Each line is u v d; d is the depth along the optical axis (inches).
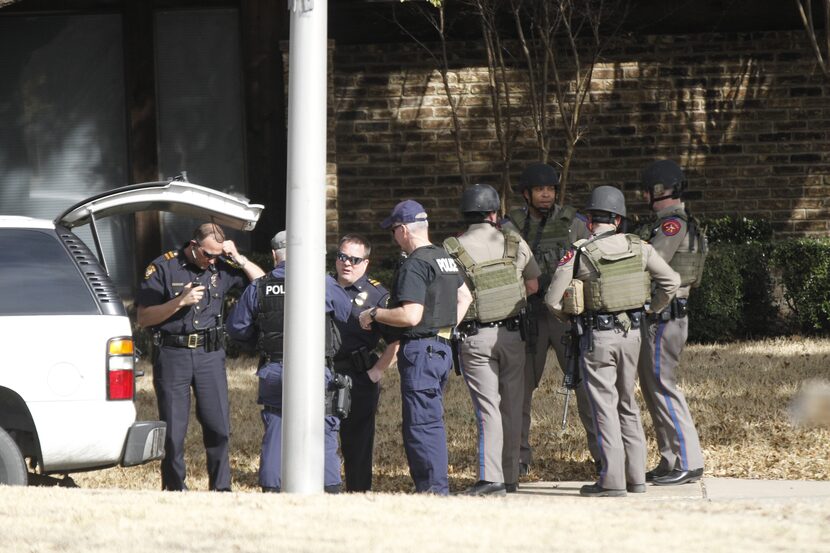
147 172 2267.5
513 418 1102.4
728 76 2332.7
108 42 2297.0
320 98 848.3
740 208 2341.3
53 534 697.6
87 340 911.0
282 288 970.1
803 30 2319.1
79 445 902.4
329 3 2182.6
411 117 2342.5
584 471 1240.2
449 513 764.0
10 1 2018.9
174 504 796.0
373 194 2349.9
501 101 2322.8
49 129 2310.5
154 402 1652.3
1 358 894.4
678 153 2336.4
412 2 2203.5
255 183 2229.3
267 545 663.1
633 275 1064.8
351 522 729.0
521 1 2128.4
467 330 1075.9
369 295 1083.9
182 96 2287.2
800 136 2327.8
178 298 1077.1
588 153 2336.4
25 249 935.7
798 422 1398.9
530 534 694.5
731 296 2081.7
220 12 2278.5
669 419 1141.1
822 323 2139.5
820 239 2162.9
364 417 1074.1
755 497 1045.2
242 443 1400.1
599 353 1064.8
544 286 1203.2
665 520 748.0
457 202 2338.8
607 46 2297.0
